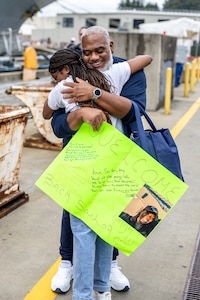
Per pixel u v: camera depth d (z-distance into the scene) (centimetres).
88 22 4834
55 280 276
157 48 909
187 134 718
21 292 276
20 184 473
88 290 230
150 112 919
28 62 1505
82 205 224
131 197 223
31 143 613
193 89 1295
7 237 350
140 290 282
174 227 379
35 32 5144
